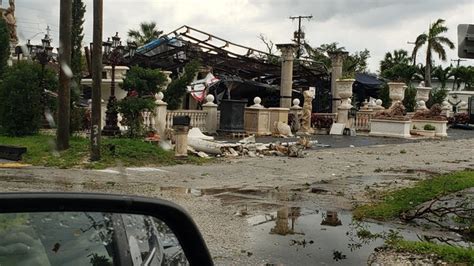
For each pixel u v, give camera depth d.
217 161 16.50
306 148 21.70
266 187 11.89
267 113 27.91
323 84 39.94
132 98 18.38
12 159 14.22
